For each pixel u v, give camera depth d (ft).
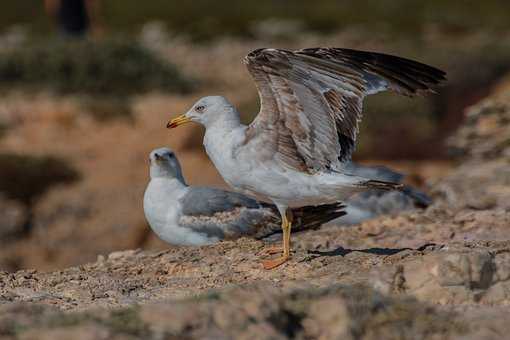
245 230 42.93
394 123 91.91
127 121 94.38
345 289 27.20
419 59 108.68
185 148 89.20
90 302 32.73
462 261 29.30
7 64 108.27
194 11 148.25
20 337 24.36
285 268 35.37
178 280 35.78
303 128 34.14
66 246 75.25
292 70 33.17
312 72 33.40
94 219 77.00
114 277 36.58
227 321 24.86
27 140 90.48
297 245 41.93
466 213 46.24
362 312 26.09
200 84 110.83
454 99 96.37
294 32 140.56
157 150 44.11
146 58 110.22
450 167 84.74
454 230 42.98
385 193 52.65
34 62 108.37
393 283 29.32
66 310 31.35
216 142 35.65
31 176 80.33
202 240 43.34
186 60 124.88
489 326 26.16
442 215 46.83
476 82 100.27
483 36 137.69
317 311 25.90
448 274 29.22
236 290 27.14
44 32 138.62
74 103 97.45
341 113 35.24
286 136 34.37
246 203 43.34
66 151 88.22
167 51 130.31
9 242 75.51
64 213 77.56
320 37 137.90
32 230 76.64
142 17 146.51
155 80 107.86
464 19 147.74
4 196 78.13
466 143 65.31
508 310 28.07
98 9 139.44
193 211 43.34
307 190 34.55
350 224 52.06
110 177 82.28
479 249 35.24
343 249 39.17
